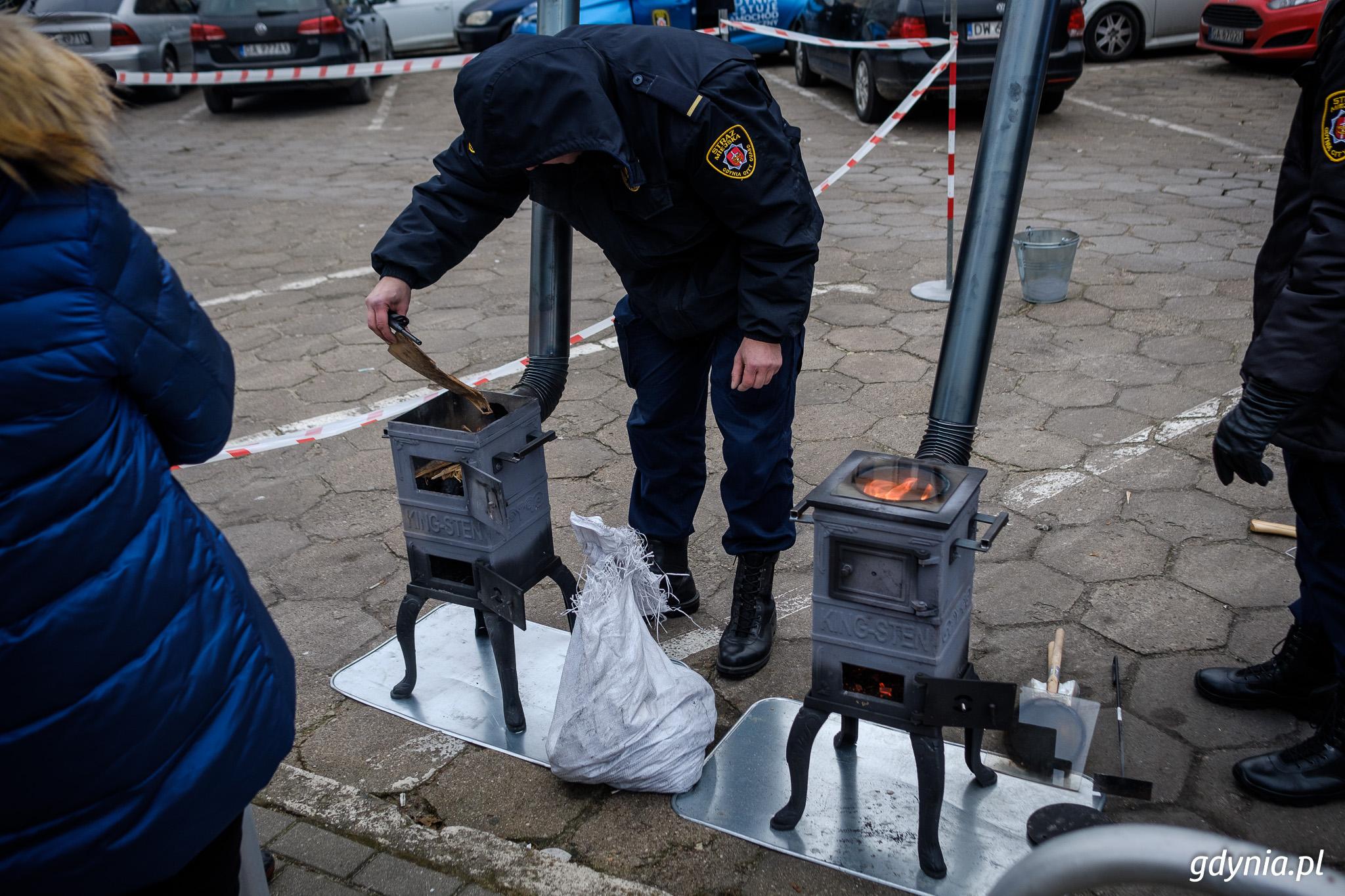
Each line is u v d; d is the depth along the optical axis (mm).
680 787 2430
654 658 2502
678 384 2793
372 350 5438
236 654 1533
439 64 6230
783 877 2209
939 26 8719
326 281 6559
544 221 2814
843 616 2082
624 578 2498
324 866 2322
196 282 6688
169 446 1569
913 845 2262
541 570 2738
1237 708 2615
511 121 2064
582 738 2396
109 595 1356
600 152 2111
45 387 1282
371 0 14766
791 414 2736
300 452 4387
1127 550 3311
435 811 2473
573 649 2490
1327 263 1901
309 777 2604
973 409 2387
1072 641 2912
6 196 1251
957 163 8266
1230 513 3465
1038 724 2385
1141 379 4453
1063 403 4305
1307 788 2283
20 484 1292
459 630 3166
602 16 11141
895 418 4277
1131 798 2256
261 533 3801
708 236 2422
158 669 1410
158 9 13203
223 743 1496
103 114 1329
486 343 5414
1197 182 7281
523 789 2520
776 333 2383
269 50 12125
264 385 5078
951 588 2027
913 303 5527
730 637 2900
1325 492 2150
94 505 1344
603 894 2199
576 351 5262
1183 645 2861
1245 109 9273
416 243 2482
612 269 6488
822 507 1984
